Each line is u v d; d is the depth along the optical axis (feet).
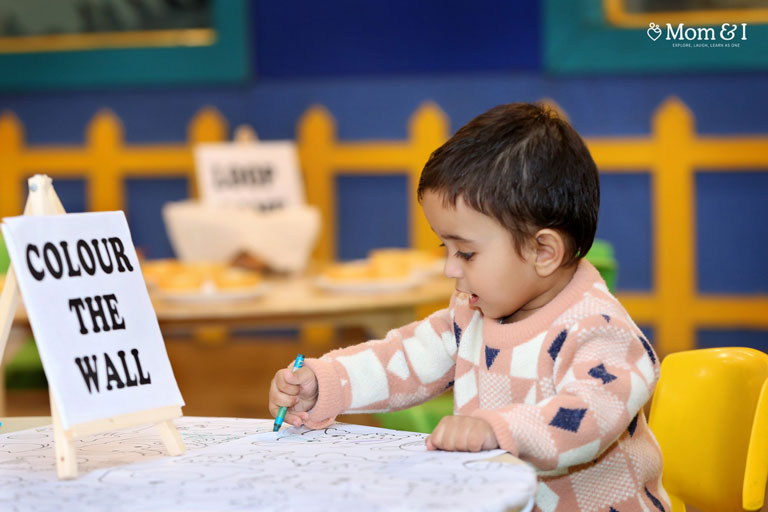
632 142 20.85
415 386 6.47
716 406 6.32
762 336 20.81
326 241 22.11
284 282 13.69
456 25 21.43
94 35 22.57
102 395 4.97
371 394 6.24
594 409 5.14
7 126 22.85
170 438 5.19
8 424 6.18
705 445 6.35
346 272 12.51
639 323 21.18
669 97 20.71
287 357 22.43
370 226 22.06
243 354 22.58
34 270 4.94
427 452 5.07
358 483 4.46
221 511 4.11
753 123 20.53
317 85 22.03
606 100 20.94
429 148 21.63
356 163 21.90
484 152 5.62
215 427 5.95
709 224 20.83
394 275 12.44
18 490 4.54
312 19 21.90
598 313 5.69
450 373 6.64
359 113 21.94
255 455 5.12
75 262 5.14
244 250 14.24
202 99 22.39
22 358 14.35
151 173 22.57
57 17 22.63
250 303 11.63
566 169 5.73
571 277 5.98
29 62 22.63
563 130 5.89
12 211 22.95
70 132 22.75
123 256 5.41
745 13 20.47
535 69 21.21
